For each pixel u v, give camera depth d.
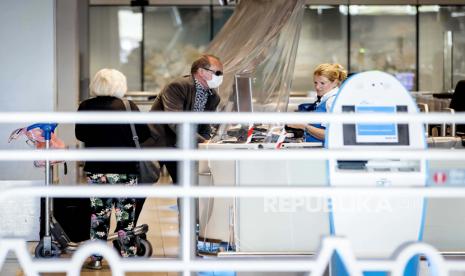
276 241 7.89
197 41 28.33
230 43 14.06
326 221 7.79
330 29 28.03
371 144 7.22
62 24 17.36
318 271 5.80
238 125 11.06
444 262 5.84
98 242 5.82
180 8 28.20
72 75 17.42
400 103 7.33
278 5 13.65
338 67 10.37
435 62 28.09
